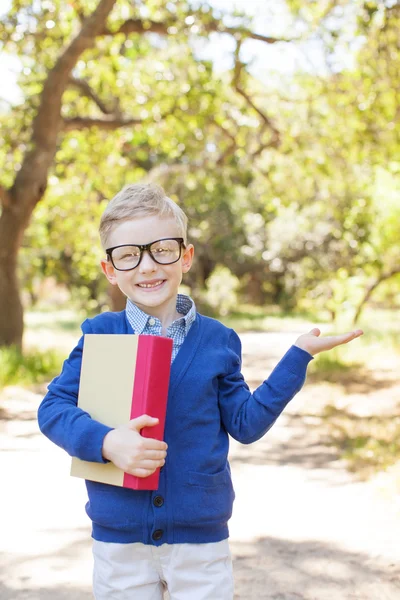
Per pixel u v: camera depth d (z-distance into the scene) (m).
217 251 34.09
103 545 2.06
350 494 5.18
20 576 3.63
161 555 2.04
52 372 12.14
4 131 13.02
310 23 12.25
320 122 14.38
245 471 5.94
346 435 7.20
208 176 17.92
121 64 14.45
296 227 30.58
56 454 6.42
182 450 2.04
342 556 3.94
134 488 1.88
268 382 2.06
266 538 4.25
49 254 27.97
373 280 22.44
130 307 2.20
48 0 12.20
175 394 2.06
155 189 2.19
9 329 13.27
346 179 15.62
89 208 17.25
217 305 31.70
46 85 12.99
